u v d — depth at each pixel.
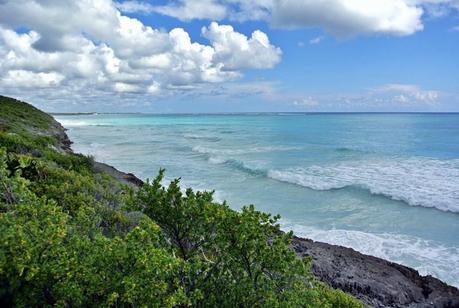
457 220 18.61
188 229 5.95
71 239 4.75
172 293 4.44
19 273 4.01
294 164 35.50
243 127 107.19
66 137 61.19
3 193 6.08
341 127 99.69
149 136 72.12
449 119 148.38
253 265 5.43
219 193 24.16
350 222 18.69
